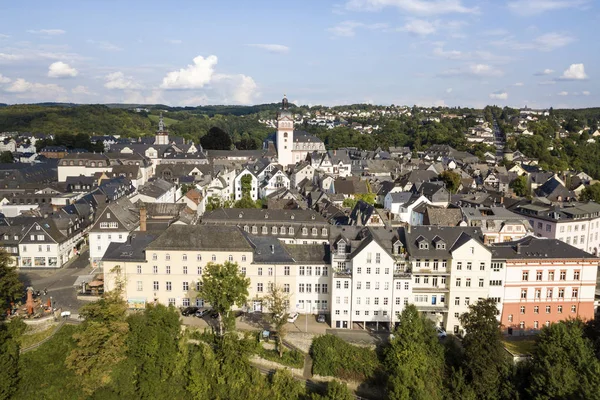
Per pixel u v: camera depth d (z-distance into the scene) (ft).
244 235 394.73
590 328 342.03
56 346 319.47
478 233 385.91
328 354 328.08
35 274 452.35
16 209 638.12
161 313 326.24
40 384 298.15
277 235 488.85
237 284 338.75
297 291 378.73
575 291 372.17
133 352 310.45
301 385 310.04
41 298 388.37
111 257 377.50
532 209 569.64
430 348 329.31
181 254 374.22
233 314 343.87
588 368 290.15
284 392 301.02
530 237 396.98
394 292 361.71
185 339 326.03
